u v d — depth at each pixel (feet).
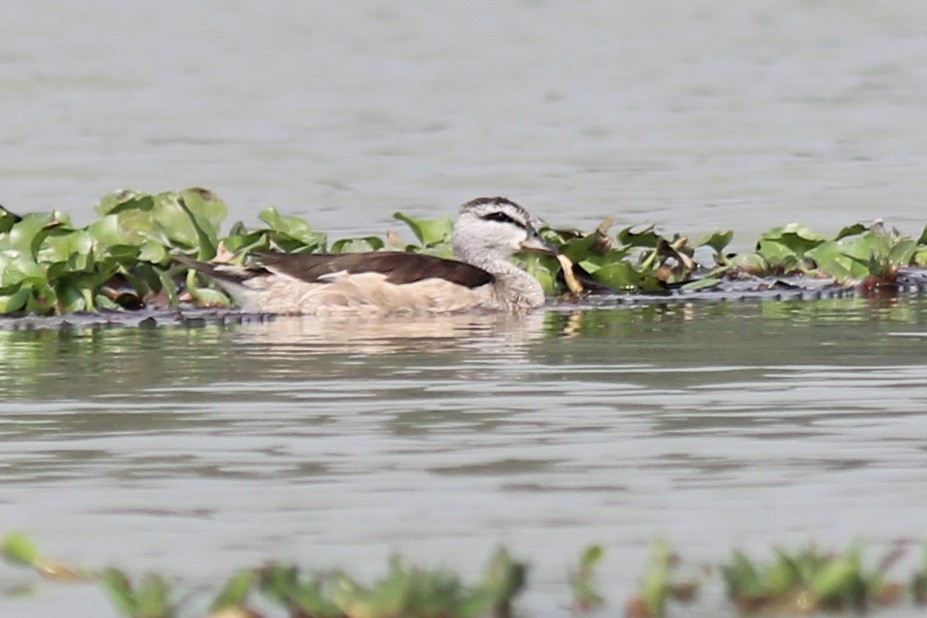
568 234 72.28
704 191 92.94
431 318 64.34
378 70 137.28
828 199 90.43
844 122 114.62
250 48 147.64
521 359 54.34
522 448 42.80
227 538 36.22
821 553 33.81
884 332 58.08
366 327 61.77
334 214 86.69
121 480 40.45
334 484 39.88
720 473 40.34
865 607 32.19
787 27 157.07
